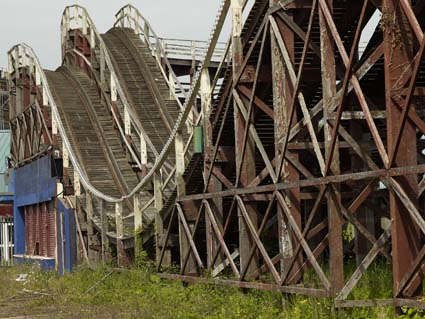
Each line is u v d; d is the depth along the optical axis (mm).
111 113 36750
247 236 18359
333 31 14219
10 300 23891
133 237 25828
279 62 16688
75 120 37156
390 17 12727
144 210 27578
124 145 35000
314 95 18844
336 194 14414
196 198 21047
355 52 13727
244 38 18703
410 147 12711
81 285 25438
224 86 19656
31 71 40094
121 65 39906
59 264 33156
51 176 34750
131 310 19312
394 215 12609
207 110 20719
